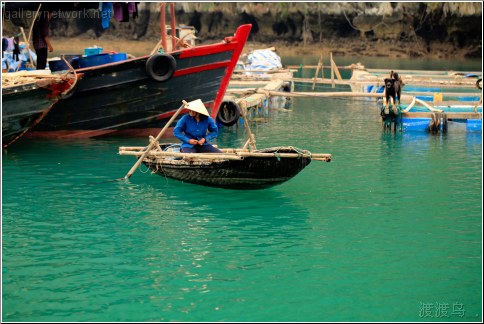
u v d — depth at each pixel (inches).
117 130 832.3
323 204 558.6
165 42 849.5
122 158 723.4
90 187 604.1
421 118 932.6
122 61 786.8
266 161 546.6
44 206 546.3
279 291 387.2
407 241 471.2
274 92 1134.4
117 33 2728.8
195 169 581.6
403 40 2485.2
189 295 381.1
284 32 2628.0
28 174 650.8
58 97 750.5
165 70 794.2
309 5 2527.1
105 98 804.0
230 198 572.4
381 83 1346.0
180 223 506.3
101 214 526.3
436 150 794.2
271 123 1012.5
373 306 368.8
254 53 1660.9
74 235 478.6
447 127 938.1
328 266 424.5
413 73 1611.7
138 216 521.3
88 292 384.8
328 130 946.1
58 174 650.8
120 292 385.7
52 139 824.9
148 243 463.8
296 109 1187.9
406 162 725.3
